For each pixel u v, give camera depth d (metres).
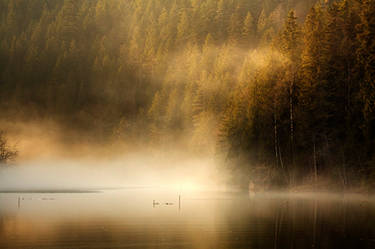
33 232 31.42
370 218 37.78
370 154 66.25
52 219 38.88
